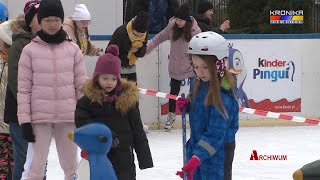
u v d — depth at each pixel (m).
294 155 8.27
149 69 10.02
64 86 5.54
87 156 4.27
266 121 10.44
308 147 8.78
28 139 5.46
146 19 8.64
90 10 11.84
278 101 10.44
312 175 3.54
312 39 10.48
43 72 5.48
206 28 9.82
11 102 5.81
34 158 5.57
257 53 10.29
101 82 4.93
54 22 5.45
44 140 5.55
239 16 17.20
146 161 5.05
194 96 4.70
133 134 5.05
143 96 9.98
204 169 4.65
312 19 16.81
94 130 4.20
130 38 8.64
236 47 10.17
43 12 5.43
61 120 5.55
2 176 6.34
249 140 9.22
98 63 4.93
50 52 5.50
